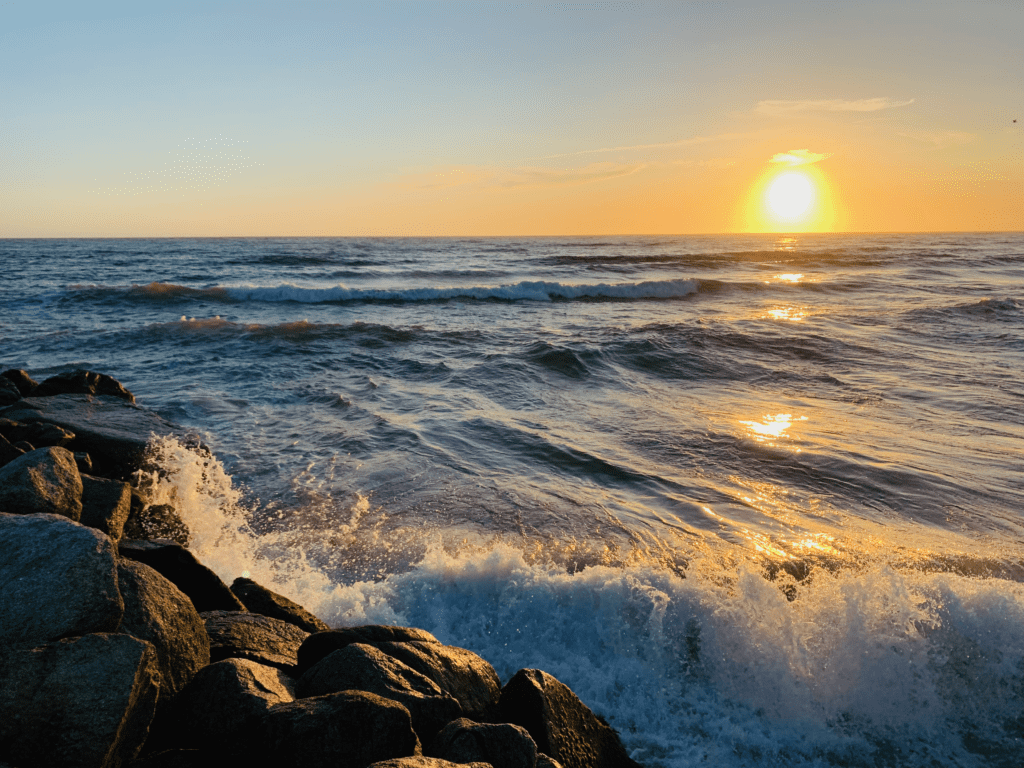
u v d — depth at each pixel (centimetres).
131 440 724
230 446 855
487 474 773
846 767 385
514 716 345
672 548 598
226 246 7494
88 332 1600
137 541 468
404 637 383
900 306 2138
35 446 650
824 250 5466
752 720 419
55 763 251
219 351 1438
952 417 994
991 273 3597
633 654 465
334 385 1171
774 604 486
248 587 469
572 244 7856
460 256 4988
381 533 629
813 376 1252
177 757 285
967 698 434
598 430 933
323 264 4122
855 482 749
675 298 2481
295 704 293
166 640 325
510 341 1549
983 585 506
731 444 870
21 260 4378
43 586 296
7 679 262
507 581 526
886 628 466
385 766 250
